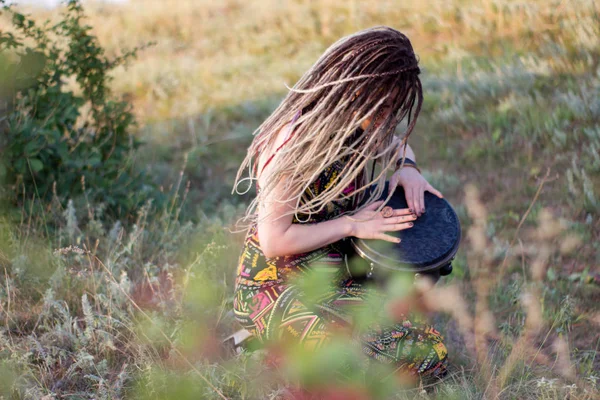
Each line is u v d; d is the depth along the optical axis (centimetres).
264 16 938
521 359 262
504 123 505
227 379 246
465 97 555
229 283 341
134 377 258
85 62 434
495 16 689
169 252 357
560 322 297
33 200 373
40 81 409
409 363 238
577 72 536
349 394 228
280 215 233
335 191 230
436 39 717
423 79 610
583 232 366
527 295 289
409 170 279
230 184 516
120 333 278
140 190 430
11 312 298
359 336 233
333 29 841
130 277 341
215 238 368
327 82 221
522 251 342
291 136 229
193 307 299
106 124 444
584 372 265
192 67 803
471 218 405
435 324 303
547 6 651
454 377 264
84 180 409
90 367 265
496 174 458
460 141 512
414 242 249
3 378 247
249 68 782
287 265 248
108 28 992
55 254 314
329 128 221
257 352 262
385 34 223
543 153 464
